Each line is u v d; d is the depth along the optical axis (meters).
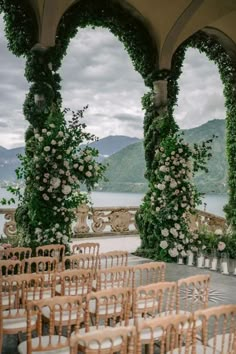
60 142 7.82
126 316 3.79
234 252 8.21
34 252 7.80
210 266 8.56
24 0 8.82
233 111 11.48
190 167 9.16
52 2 8.48
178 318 2.85
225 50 11.52
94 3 9.63
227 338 3.76
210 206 15.38
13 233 9.50
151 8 9.93
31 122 8.62
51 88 8.76
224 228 11.70
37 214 8.05
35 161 7.98
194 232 9.44
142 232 9.96
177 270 8.38
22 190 8.41
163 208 9.30
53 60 8.91
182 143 9.23
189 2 9.73
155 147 10.05
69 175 7.96
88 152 8.09
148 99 10.34
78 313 3.34
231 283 7.33
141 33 10.36
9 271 6.85
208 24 10.59
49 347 3.33
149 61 10.40
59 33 9.12
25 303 4.32
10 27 8.81
